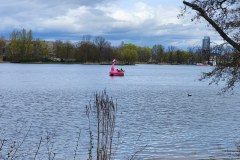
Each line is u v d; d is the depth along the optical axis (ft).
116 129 83.15
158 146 66.69
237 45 44.80
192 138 74.54
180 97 172.86
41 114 107.04
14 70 438.81
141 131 81.82
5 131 78.84
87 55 648.38
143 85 253.65
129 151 61.98
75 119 96.17
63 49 653.30
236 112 119.14
